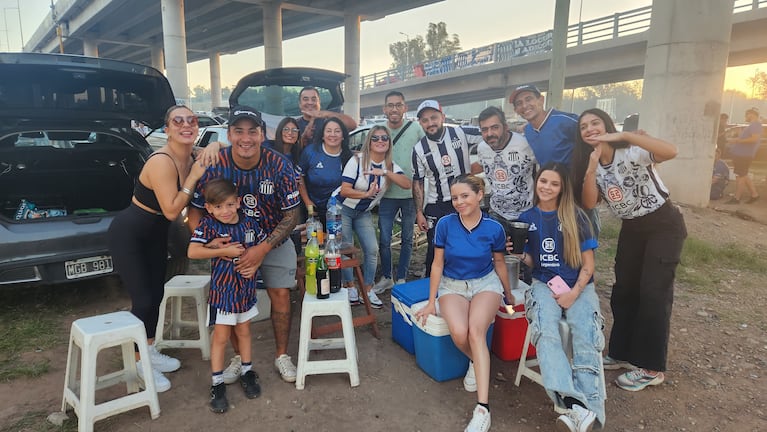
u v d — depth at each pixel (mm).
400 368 3100
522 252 2801
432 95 38906
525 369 2822
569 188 2650
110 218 3770
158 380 2791
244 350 2779
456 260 2791
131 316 2561
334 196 3775
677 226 2717
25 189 4645
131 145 4672
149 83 4160
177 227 3844
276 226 2879
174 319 3334
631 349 2855
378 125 3812
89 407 2291
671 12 7195
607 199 2828
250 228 2668
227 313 2609
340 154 3992
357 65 29047
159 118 4520
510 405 2705
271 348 3361
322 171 3875
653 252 2725
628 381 2855
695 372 3055
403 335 3316
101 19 34000
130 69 3908
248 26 35000
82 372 2279
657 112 7535
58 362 3090
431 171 3869
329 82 7309
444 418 2570
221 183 2531
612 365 3100
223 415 2564
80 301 4086
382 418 2562
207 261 5285
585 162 2826
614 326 3020
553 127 3203
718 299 4273
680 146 7453
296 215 2855
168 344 3143
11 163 4520
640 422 2549
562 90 7723
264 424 2496
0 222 3387
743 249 5793
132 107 4395
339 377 2984
